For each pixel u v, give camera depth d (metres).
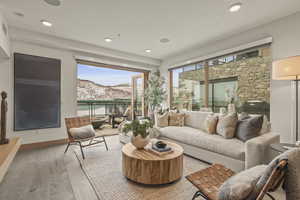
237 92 3.27
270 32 2.64
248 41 2.95
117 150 3.08
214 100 3.73
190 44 3.73
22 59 3.14
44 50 3.40
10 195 1.64
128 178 1.89
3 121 2.03
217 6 2.21
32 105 3.25
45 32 3.08
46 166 2.34
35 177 2.01
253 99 3.01
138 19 2.59
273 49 2.61
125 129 2.20
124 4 2.17
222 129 2.42
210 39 3.42
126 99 6.73
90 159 2.60
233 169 1.99
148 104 5.09
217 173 1.40
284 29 2.47
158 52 4.37
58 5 2.20
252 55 3.01
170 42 3.61
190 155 2.64
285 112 2.46
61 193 1.68
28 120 3.21
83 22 2.69
